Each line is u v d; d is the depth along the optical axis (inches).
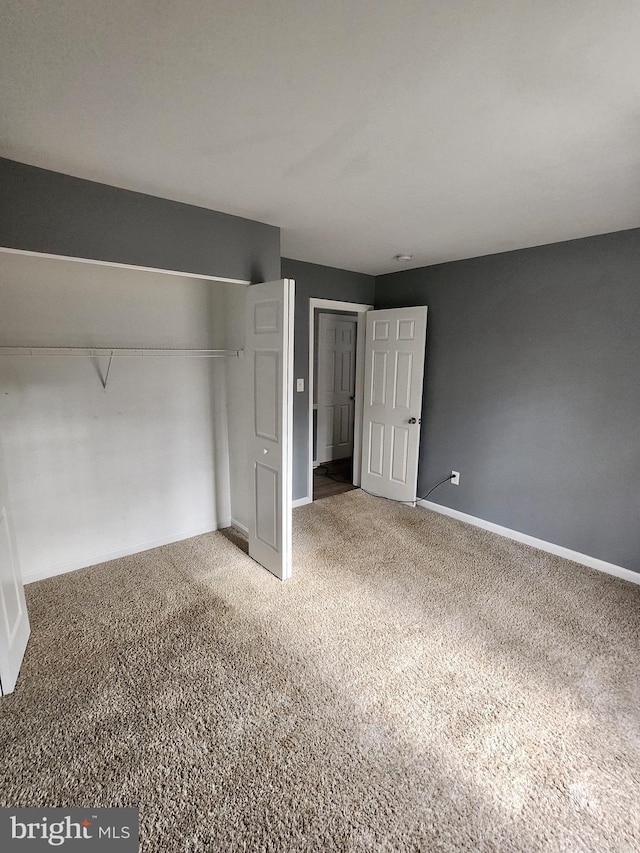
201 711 71.2
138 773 60.9
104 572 115.0
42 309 103.0
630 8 37.4
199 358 130.8
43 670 79.5
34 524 108.7
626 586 111.6
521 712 72.2
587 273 114.3
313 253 136.2
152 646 86.4
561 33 40.6
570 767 62.8
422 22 39.6
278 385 101.4
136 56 44.6
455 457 154.2
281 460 105.0
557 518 127.9
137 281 116.2
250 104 53.7
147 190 82.9
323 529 145.8
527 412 131.6
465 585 111.0
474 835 54.1
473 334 143.3
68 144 64.3
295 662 82.7
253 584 109.9
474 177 76.0
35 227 73.7
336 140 63.0
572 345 119.3
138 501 125.1
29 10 38.2
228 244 97.8
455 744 66.2
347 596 105.0
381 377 171.3
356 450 190.4
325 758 63.6
